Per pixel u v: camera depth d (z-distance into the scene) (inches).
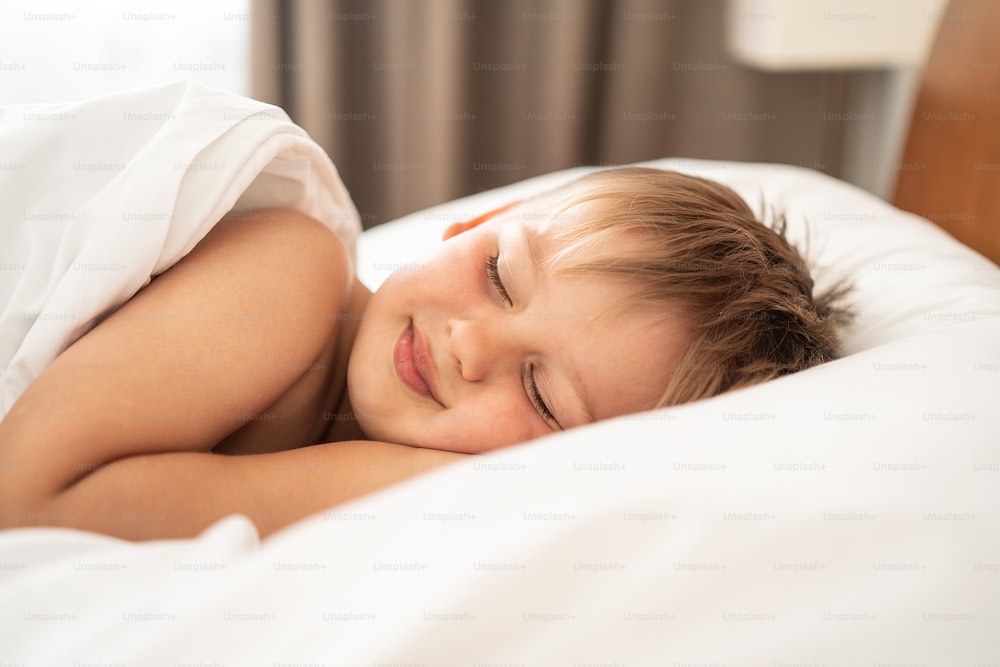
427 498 19.0
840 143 75.0
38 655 16.0
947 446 20.7
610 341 28.0
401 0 66.5
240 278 27.6
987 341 26.3
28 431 22.6
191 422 24.9
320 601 16.6
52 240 28.5
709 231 30.8
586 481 19.2
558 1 69.3
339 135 68.9
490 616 16.3
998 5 42.2
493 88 72.3
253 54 64.1
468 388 28.6
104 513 22.3
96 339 24.9
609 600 17.0
